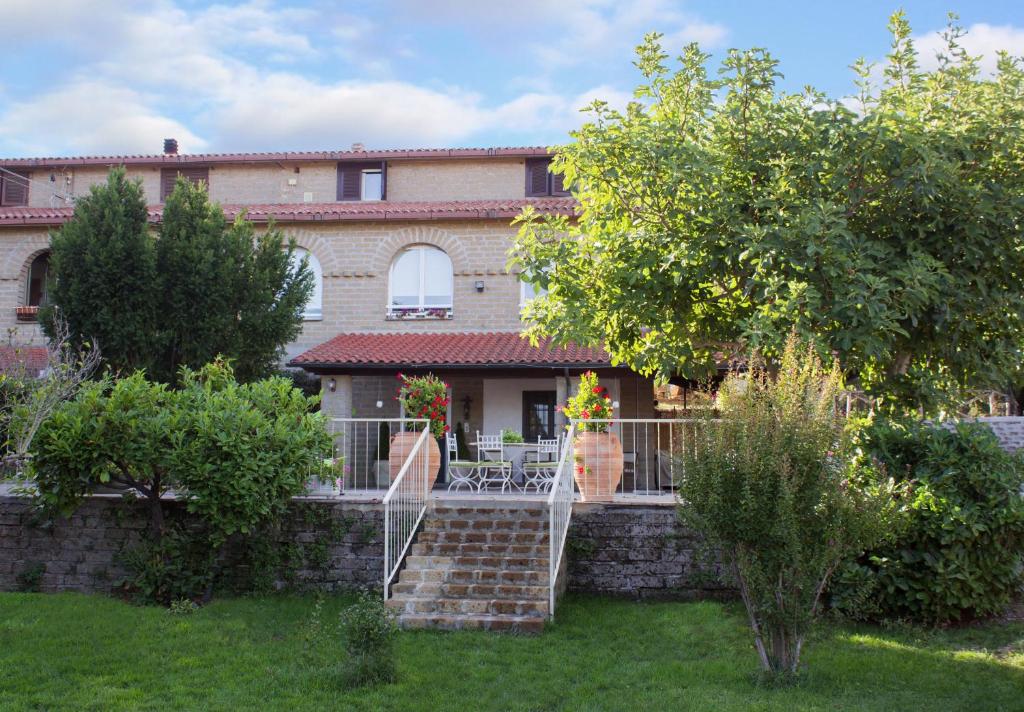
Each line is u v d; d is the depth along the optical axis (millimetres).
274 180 24156
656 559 11125
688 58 11180
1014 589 9453
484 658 8445
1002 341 10961
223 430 10547
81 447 10195
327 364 17156
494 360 16781
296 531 11547
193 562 10977
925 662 8086
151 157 24047
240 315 17125
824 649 8500
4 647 8695
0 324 20219
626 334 11859
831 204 9555
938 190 10055
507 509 11664
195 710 7008
